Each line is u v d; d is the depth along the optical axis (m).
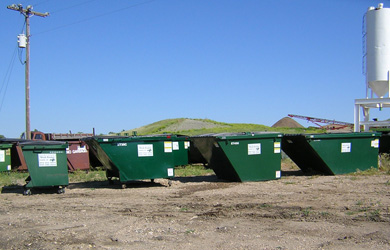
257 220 7.61
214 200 9.85
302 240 6.22
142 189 12.45
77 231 7.24
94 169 19.17
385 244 5.90
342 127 45.03
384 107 20.45
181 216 8.24
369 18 19.78
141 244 6.35
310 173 14.88
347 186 11.09
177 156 18.20
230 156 12.51
